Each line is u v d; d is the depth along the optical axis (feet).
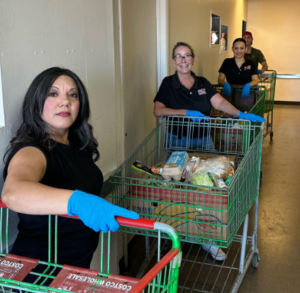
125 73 10.30
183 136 10.52
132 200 6.97
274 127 27.02
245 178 7.39
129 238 11.11
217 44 21.81
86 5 7.13
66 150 5.38
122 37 9.03
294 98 36.45
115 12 8.62
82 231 5.41
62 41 6.42
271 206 13.53
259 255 10.39
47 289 3.73
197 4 16.81
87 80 7.35
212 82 21.03
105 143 8.45
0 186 5.40
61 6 6.31
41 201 3.81
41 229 5.12
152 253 10.12
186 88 10.78
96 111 7.84
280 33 35.45
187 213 6.59
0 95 5.19
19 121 5.60
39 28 5.80
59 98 5.09
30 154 4.71
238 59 18.16
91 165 5.87
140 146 8.76
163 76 12.81
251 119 9.00
